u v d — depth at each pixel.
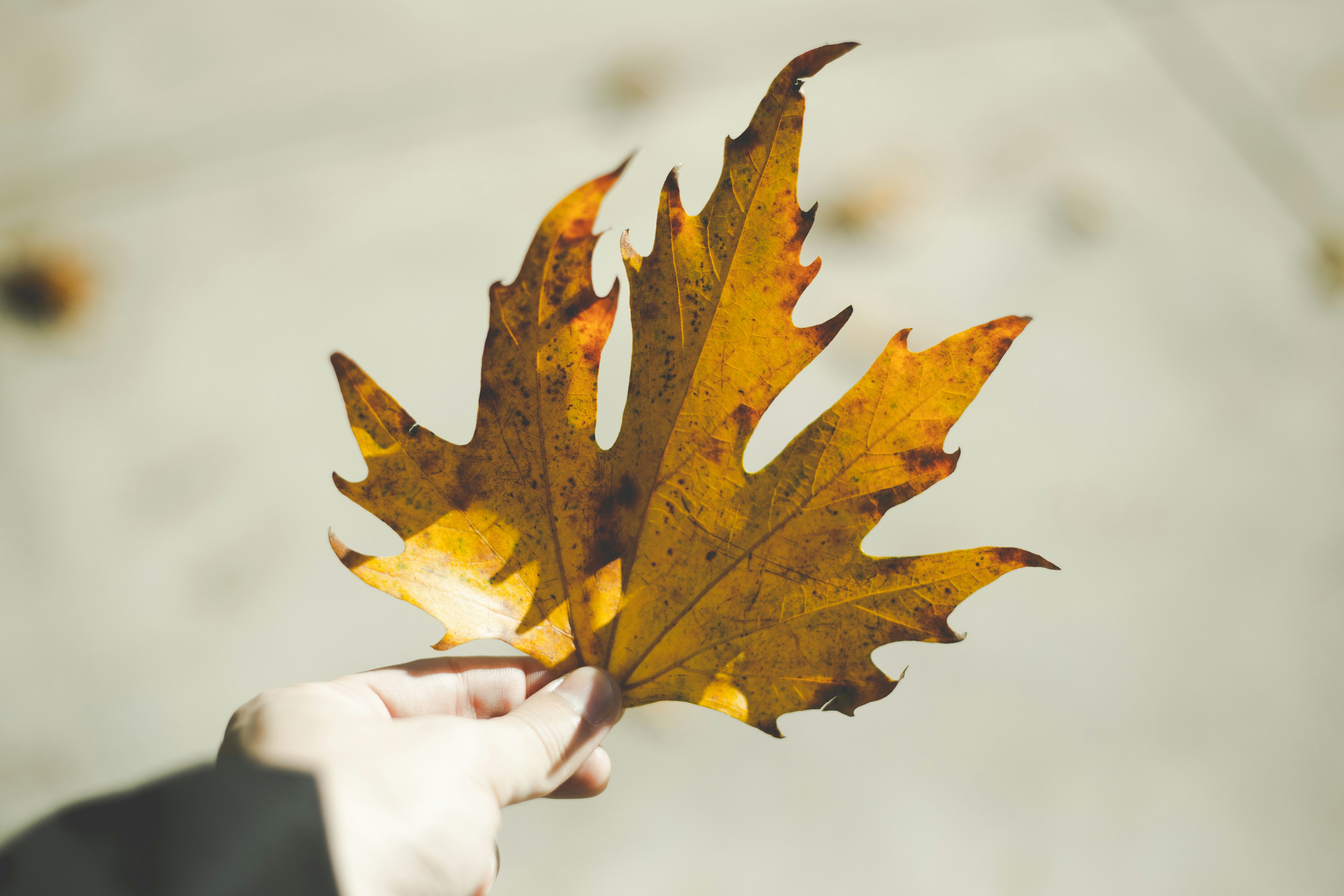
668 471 0.55
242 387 1.03
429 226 1.13
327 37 1.24
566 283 0.54
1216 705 0.92
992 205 1.16
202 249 1.10
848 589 0.55
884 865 0.83
